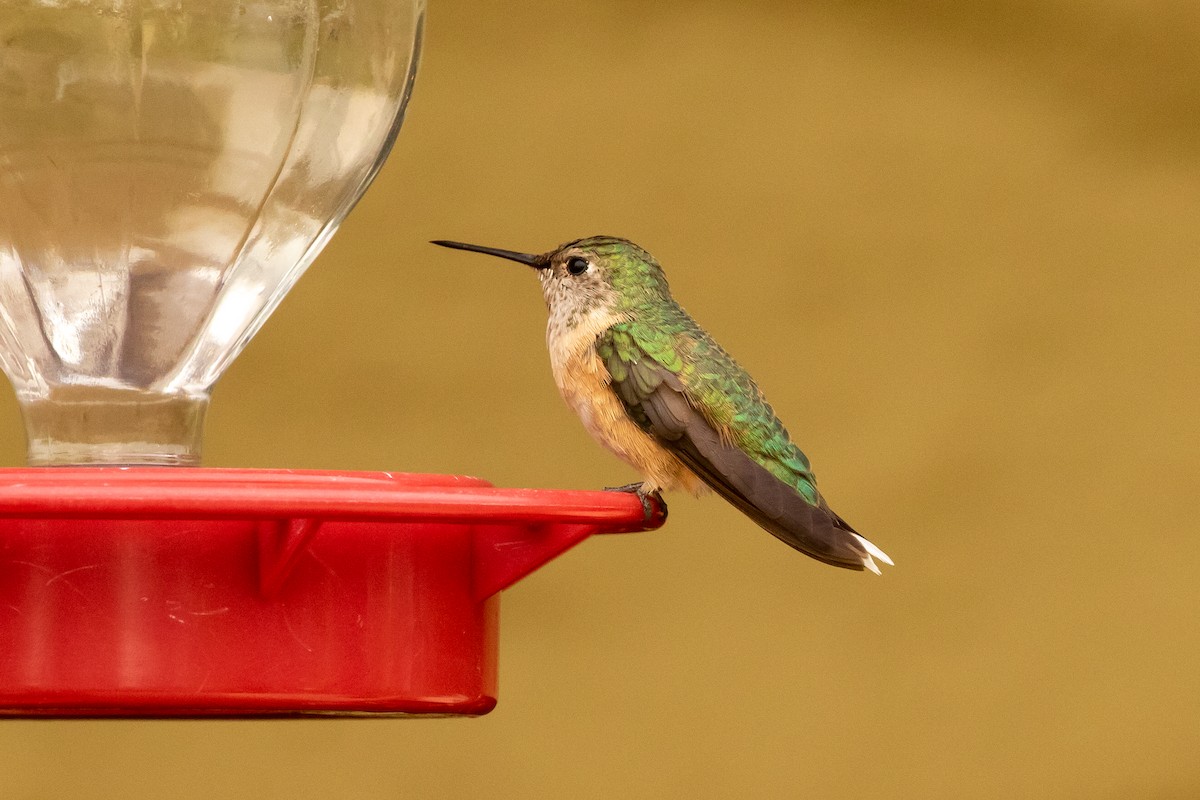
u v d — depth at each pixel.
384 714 5.24
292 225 6.02
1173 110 11.06
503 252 8.51
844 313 11.03
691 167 11.02
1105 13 11.04
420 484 4.66
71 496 4.25
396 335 10.73
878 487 10.98
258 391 10.54
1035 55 11.12
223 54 5.75
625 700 10.76
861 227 11.08
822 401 10.97
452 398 10.69
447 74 10.91
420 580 5.12
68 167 5.59
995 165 11.12
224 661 4.84
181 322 5.66
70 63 5.61
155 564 4.84
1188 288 11.13
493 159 10.96
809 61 11.12
